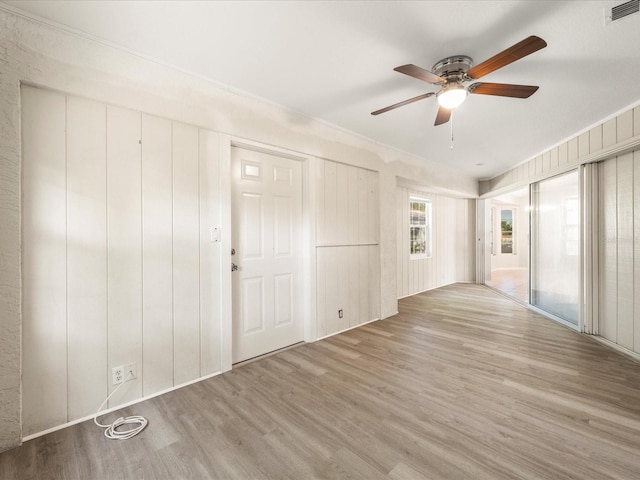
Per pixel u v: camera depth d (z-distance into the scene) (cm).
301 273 324
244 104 260
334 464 149
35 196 173
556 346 305
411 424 180
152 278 214
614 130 295
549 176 414
